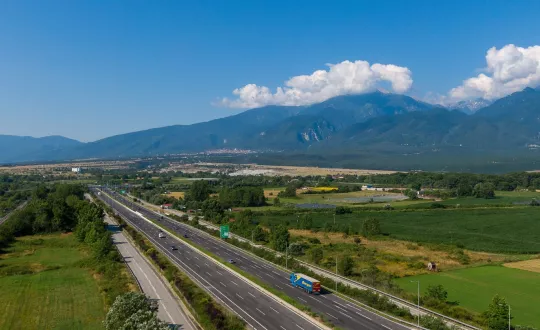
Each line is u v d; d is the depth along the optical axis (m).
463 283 140.38
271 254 178.62
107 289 131.00
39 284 138.50
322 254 172.38
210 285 139.50
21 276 148.38
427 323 102.88
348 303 122.50
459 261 170.50
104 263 159.75
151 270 156.88
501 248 195.88
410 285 138.62
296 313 114.56
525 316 109.50
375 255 181.12
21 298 124.44
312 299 125.88
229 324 102.44
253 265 167.88
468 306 117.81
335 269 157.38
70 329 102.12
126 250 192.50
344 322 107.69
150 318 88.69
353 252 187.38
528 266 163.00
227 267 163.62
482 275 150.00
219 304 120.31
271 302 123.44
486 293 129.38
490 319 101.00
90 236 193.75
